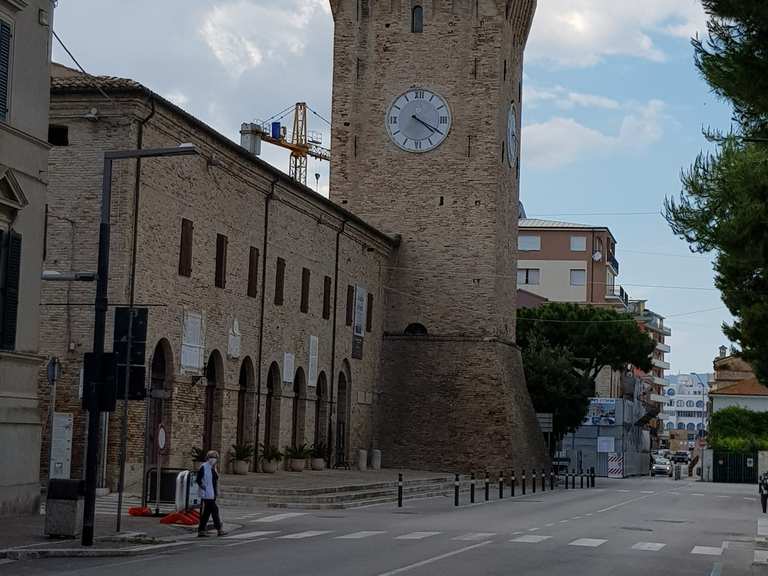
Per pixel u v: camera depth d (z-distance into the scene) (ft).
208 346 159.74
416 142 242.78
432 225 240.53
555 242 458.09
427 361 237.25
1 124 98.58
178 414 149.59
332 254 210.59
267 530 104.58
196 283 156.15
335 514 129.80
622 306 461.37
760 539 110.93
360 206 244.22
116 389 85.71
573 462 370.12
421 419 235.20
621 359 319.06
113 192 137.28
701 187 111.24
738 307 180.75
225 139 159.94
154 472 120.06
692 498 201.67
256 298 177.58
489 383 233.96
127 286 137.18
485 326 236.22
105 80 136.87
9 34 100.27
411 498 171.32
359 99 246.27
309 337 199.52
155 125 142.51
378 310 236.63
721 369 481.87
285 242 188.65
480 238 238.07
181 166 151.23
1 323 99.86
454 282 238.27
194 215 155.33
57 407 135.95
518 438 237.04
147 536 90.48
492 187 238.48
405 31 245.04
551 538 104.42
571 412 289.12
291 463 189.67
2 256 100.22
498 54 240.53
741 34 83.97
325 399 208.64
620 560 86.58
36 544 82.69
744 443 334.85
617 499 187.73
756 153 106.32
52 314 137.49
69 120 138.62
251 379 176.65
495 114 239.50
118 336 91.40
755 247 106.01
